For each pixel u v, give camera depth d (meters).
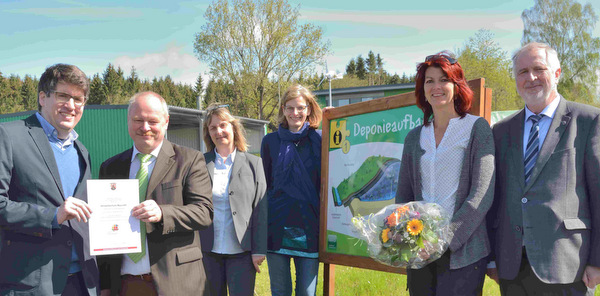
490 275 3.00
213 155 3.98
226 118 3.89
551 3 44.31
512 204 2.68
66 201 2.41
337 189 4.06
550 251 2.48
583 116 2.59
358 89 36.09
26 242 2.47
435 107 2.79
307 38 36.28
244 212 3.76
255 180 3.87
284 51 36.31
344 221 3.96
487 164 2.60
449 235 2.54
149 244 2.70
